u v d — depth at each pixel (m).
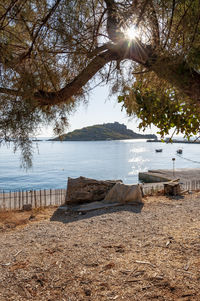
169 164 57.34
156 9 1.53
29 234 6.39
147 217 7.64
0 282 3.59
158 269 3.73
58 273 3.83
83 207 9.21
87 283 3.49
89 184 10.02
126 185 9.74
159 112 3.03
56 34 1.58
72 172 47.22
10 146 1.42
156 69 1.72
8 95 1.53
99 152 105.44
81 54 1.79
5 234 6.51
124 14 1.62
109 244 5.19
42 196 14.39
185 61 1.55
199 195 11.20
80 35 1.68
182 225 6.36
